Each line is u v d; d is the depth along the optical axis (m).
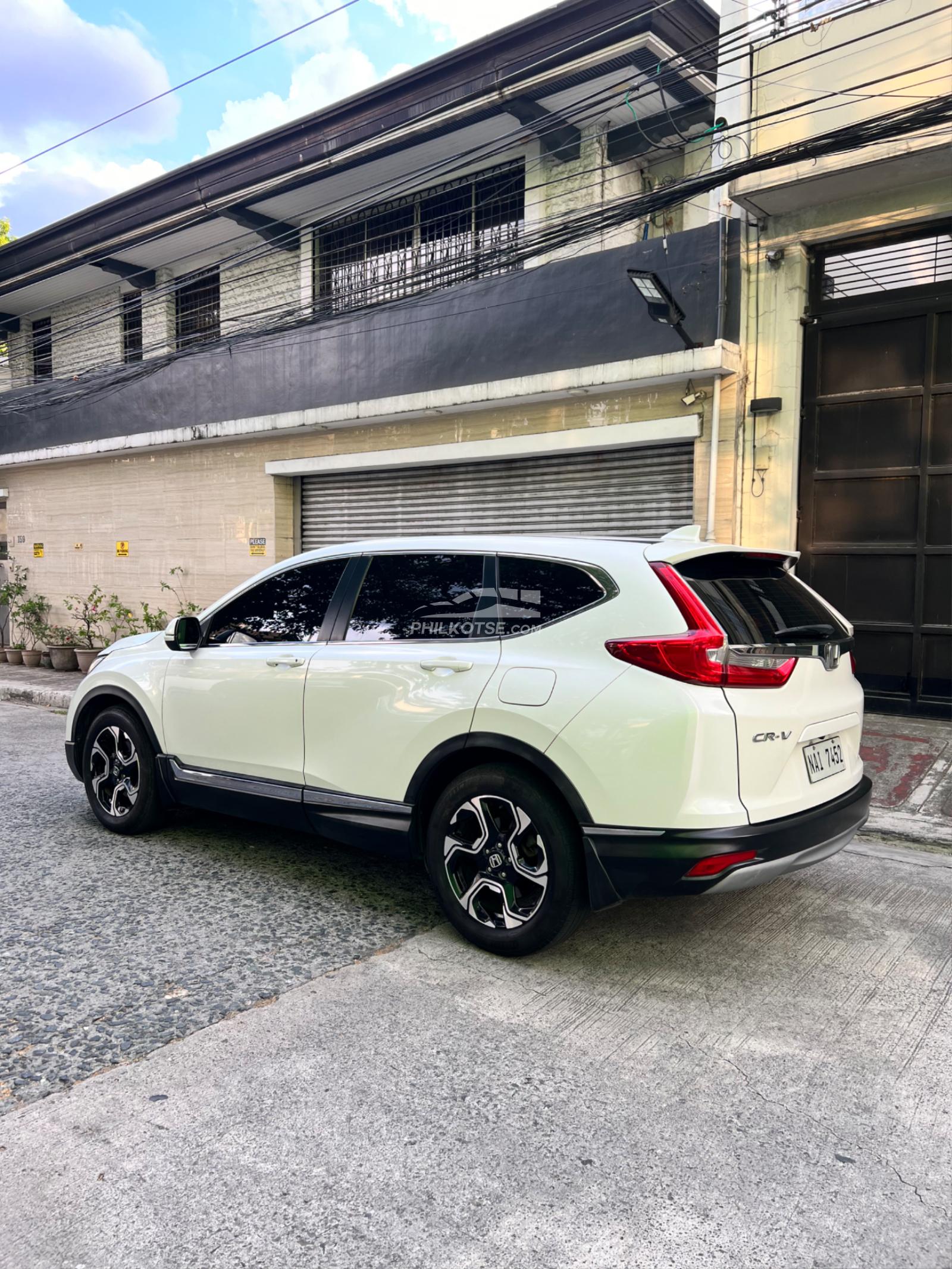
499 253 9.23
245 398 12.00
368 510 11.42
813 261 8.20
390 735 3.74
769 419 8.17
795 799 3.25
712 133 7.74
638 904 4.12
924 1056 2.84
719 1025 3.02
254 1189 2.16
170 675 4.76
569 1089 2.62
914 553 7.77
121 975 3.31
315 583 4.37
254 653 4.41
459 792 3.51
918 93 7.02
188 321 15.04
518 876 3.38
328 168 11.45
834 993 3.27
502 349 9.50
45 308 17.03
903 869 4.70
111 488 14.13
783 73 7.68
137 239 13.75
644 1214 2.09
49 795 6.07
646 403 8.78
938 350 7.60
